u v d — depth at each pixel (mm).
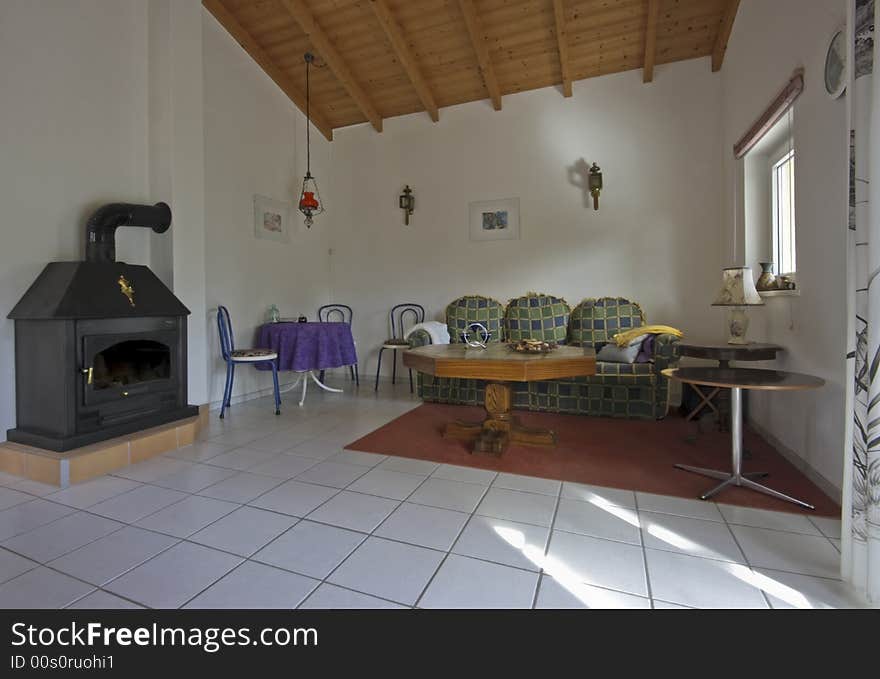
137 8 3156
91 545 1678
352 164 5348
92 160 2908
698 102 4047
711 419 3461
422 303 5082
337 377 5441
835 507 1979
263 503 2049
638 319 4102
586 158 4410
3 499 2084
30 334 2463
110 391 2549
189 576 1486
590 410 3629
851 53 1421
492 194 4754
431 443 2953
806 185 2314
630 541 1707
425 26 3945
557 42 3982
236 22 4035
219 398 3969
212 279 3902
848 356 1436
